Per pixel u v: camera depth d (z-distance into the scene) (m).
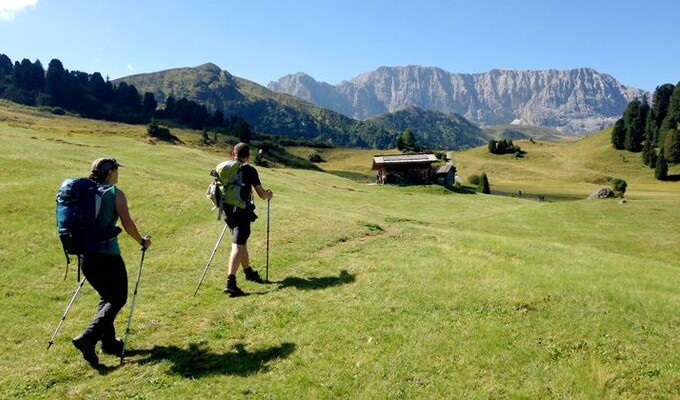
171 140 185.88
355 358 8.35
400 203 60.78
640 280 13.35
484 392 7.39
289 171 82.19
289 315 10.20
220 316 10.30
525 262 14.68
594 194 72.81
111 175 8.62
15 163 27.17
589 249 19.31
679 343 8.99
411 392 7.42
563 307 10.41
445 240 17.22
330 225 18.92
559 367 8.09
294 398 7.31
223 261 14.59
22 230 16.58
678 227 39.28
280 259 14.55
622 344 8.88
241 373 8.01
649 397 7.43
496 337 9.00
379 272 12.72
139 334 9.53
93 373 8.14
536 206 53.75
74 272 13.60
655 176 188.50
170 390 7.57
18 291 11.99
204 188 33.97
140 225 18.53
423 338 8.98
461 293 11.10
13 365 8.46
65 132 102.94
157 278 13.19
